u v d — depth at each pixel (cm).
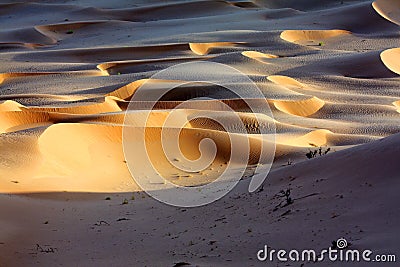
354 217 1291
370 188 1422
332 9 8512
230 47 6794
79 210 1797
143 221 1642
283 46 6869
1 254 1326
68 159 2458
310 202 1464
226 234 1398
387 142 1609
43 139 2473
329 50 6731
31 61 6425
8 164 2220
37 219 1662
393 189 1362
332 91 5119
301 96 4441
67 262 1289
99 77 5344
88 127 2720
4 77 5469
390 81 5419
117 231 1545
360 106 4409
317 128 3697
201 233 1444
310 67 5847
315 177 1631
